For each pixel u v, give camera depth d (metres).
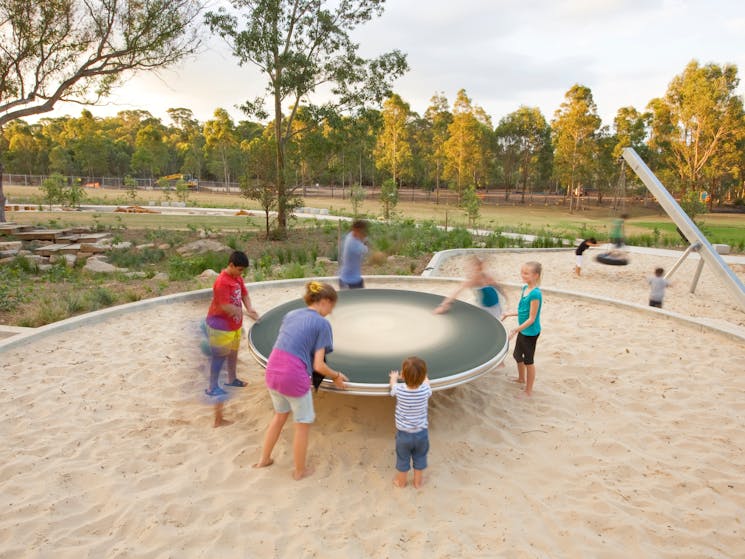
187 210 41.09
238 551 3.15
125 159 103.00
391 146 69.38
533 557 3.12
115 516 3.46
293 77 20.53
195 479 3.92
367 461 4.26
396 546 3.22
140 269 14.71
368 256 15.67
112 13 20.02
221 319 5.09
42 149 96.19
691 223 11.51
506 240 21.08
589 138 65.44
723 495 3.78
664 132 59.69
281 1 19.80
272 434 4.05
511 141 92.06
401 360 4.84
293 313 3.97
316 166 23.42
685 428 4.84
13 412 4.95
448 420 5.02
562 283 13.10
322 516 3.52
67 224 24.11
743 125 51.75
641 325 8.17
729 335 7.44
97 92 21.33
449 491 3.84
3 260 14.34
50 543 3.18
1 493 3.67
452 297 6.36
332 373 3.97
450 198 84.62
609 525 3.43
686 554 3.17
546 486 3.91
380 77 21.69
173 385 5.70
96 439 4.49
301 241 20.86
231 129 87.00
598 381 5.96
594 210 70.56
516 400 5.47
